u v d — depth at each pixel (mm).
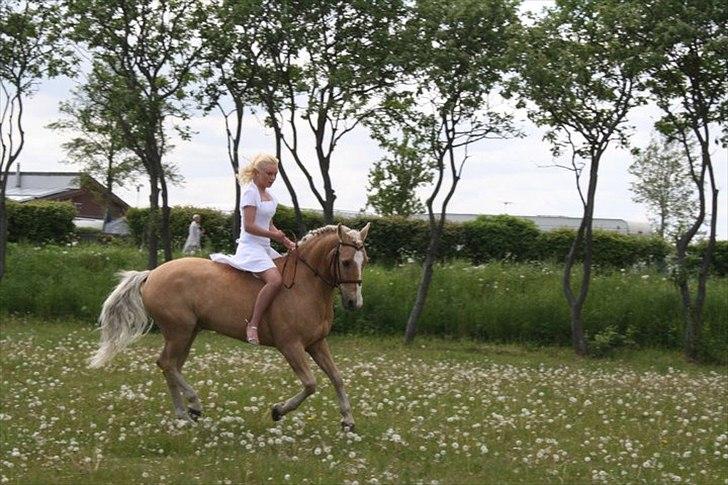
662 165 43156
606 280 27281
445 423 12914
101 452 10617
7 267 28719
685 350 23500
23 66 25578
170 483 9461
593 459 11242
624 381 18703
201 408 12719
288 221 37500
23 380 15664
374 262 35250
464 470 10383
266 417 12906
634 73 22031
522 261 34688
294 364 12047
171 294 12461
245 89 24922
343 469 10125
